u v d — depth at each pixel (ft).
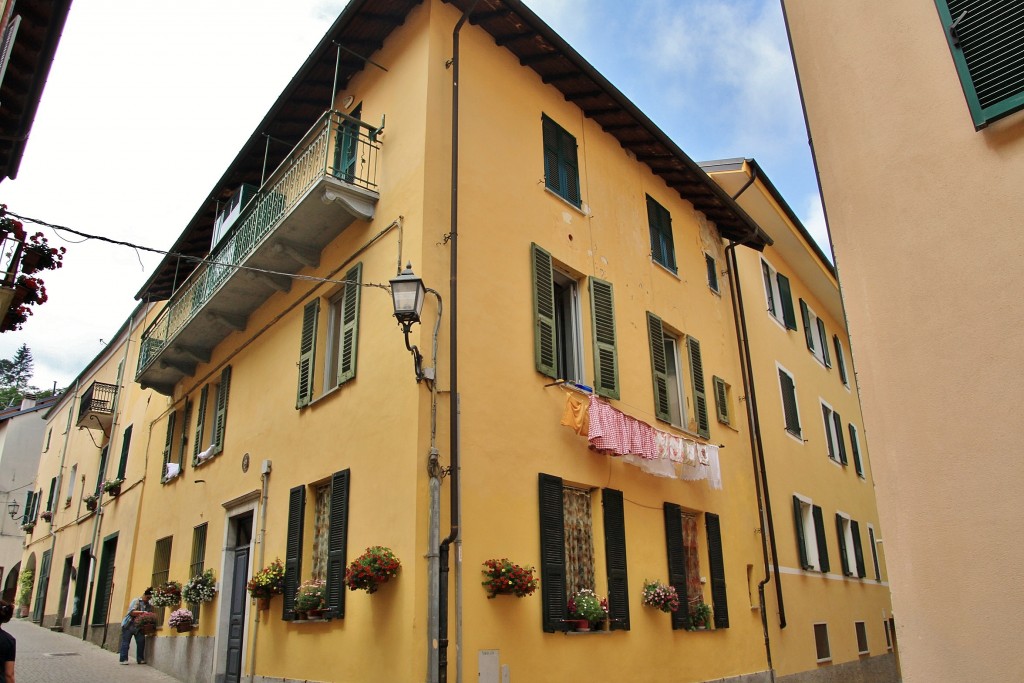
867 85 17.89
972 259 15.40
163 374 52.31
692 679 36.70
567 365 37.42
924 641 14.47
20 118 27.91
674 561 37.65
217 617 38.75
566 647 30.09
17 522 110.63
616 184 43.50
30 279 22.30
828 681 50.67
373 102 36.50
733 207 51.49
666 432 38.47
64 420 90.68
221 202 48.80
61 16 25.16
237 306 42.73
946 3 16.72
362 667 26.81
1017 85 15.33
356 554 28.73
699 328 47.75
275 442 37.14
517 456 30.71
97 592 61.52
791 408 59.11
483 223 32.89
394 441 28.30
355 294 33.04
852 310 17.11
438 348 29.04
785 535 51.24
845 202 17.75
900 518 15.34
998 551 13.92
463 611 26.48
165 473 51.44
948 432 15.03
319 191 32.71
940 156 16.31
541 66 39.06
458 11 35.42
